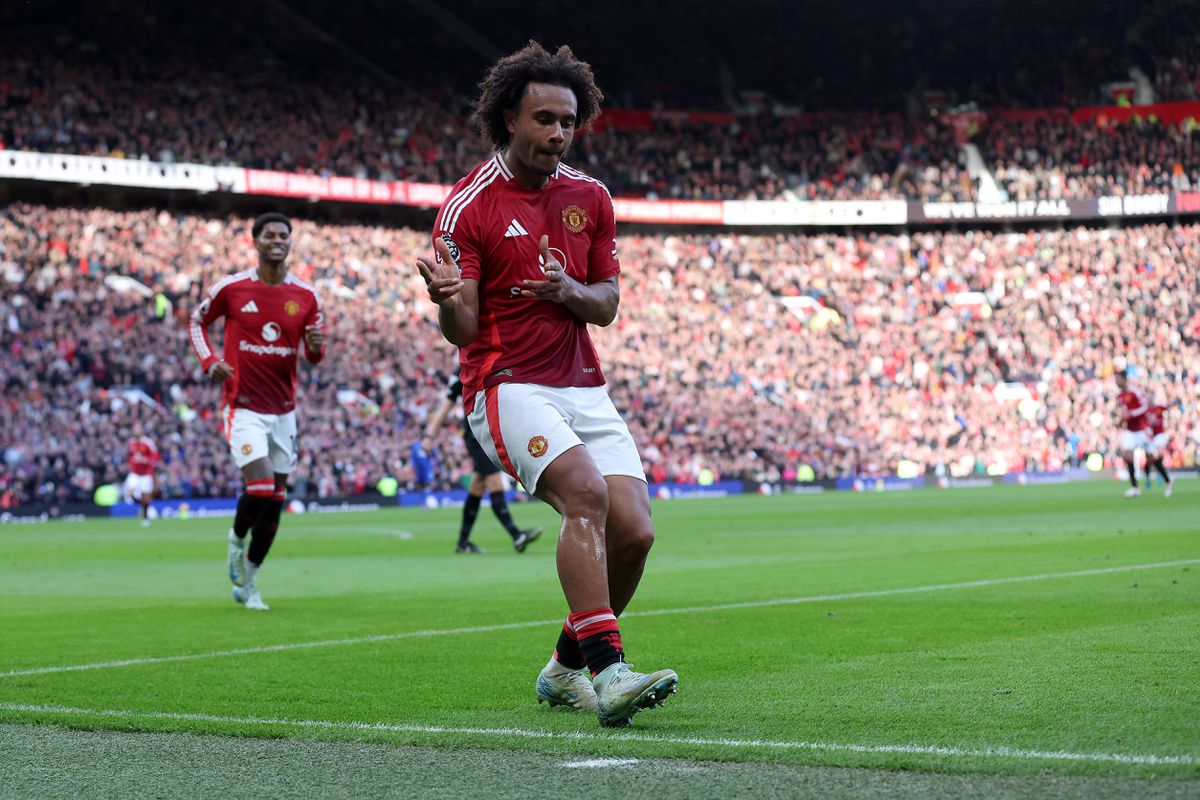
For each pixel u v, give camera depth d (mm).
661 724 5426
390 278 48594
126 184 43156
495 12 58781
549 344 5891
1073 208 56188
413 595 12477
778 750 4785
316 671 7371
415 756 4953
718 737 5102
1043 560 14000
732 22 61969
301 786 4484
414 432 44406
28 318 40969
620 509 5770
